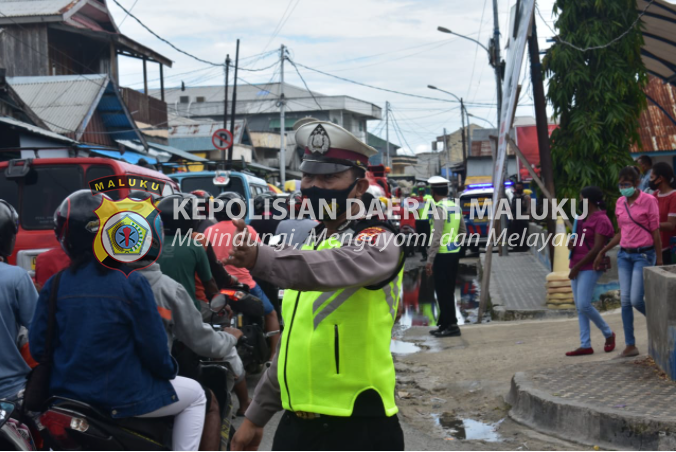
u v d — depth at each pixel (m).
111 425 2.93
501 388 6.61
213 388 3.92
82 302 2.94
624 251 6.83
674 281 5.74
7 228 3.68
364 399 2.43
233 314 6.10
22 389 3.54
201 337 3.52
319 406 2.43
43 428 2.99
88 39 29.48
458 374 7.38
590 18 13.48
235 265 2.11
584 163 13.35
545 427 5.36
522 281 14.55
